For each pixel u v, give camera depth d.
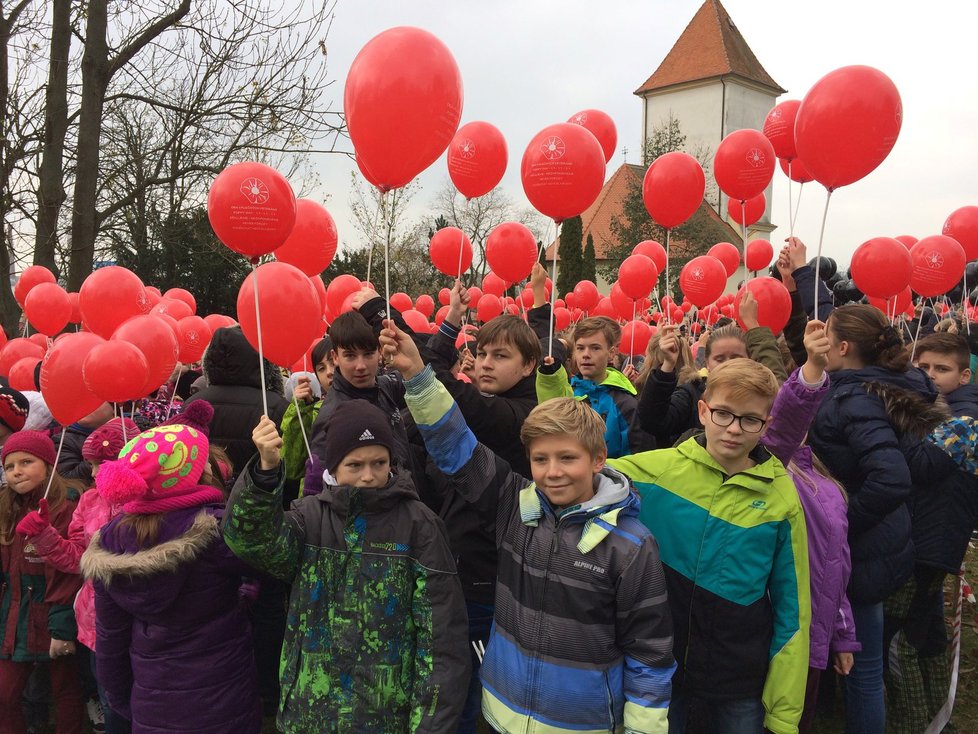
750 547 2.09
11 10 8.76
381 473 2.00
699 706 2.47
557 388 2.55
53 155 8.83
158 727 2.06
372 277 23.31
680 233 22.27
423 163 2.30
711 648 2.12
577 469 1.93
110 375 2.65
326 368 3.42
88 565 2.00
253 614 2.89
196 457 2.12
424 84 2.13
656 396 2.94
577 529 1.96
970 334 5.57
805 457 2.50
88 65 8.78
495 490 2.10
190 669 2.07
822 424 2.71
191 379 5.32
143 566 1.93
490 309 7.30
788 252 3.53
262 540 1.87
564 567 1.93
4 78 8.67
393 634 1.94
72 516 2.84
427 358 2.93
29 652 2.74
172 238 13.31
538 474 1.97
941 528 2.79
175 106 9.73
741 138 3.70
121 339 2.94
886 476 2.43
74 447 3.43
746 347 3.23
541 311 3.56
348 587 1.95
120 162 11.56
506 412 2.48
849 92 2.47
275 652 2.94
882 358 2.76
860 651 2.59
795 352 3.56
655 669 1.86
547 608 1.94
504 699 1.97
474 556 2.45
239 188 2.26
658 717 1.82
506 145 3.63
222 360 3.22
